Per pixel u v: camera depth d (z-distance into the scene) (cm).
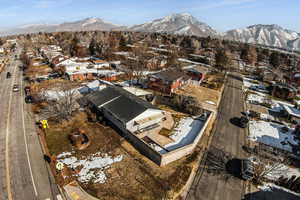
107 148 2336
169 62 7069
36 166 2000
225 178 2019
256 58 9938
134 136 2383
